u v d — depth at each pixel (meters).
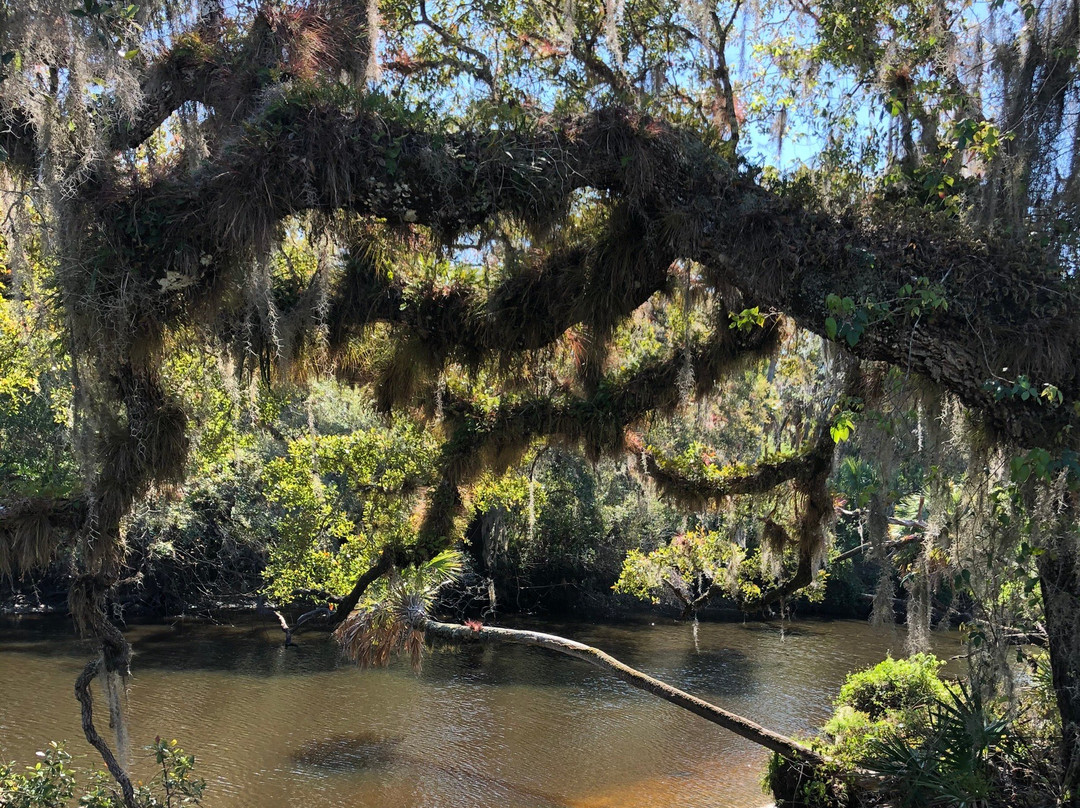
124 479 4.48
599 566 21.61
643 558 12.60
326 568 13.09
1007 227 4.43
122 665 4.64
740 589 9.12
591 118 4.43
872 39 5.81
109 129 4.20
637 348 7.18
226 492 16.97
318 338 5.02
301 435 13.29
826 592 21.84
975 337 4.25
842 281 4.32
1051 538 4.45
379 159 4.13
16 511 4.43
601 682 14.80
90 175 4.06
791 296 4.43
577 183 4.46
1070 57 4.46
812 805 6.03
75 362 4.11
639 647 18.06
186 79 4.56
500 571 20.89
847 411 5.20
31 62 4.10
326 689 13.79
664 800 9.52
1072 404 4.15
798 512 7.42
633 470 7.45
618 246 4.89
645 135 4.39
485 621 20.16
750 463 8.16
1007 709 5.32
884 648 18.00
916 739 6.16
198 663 15.09
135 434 4.45
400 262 5.58
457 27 7.02
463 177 4.27
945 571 6.12
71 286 3.98
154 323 4.23
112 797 4.85
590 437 6.41
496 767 10.56
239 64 4.57
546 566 21.80
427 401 6.56
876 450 5.97
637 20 6.64
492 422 6.41
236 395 5.84
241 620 18.64
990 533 4.81
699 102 6.59
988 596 5.03
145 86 4.45
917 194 4.99
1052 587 4.71
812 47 6.05
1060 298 4.20
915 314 4.20
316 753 10.88
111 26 4.12
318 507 13.08
